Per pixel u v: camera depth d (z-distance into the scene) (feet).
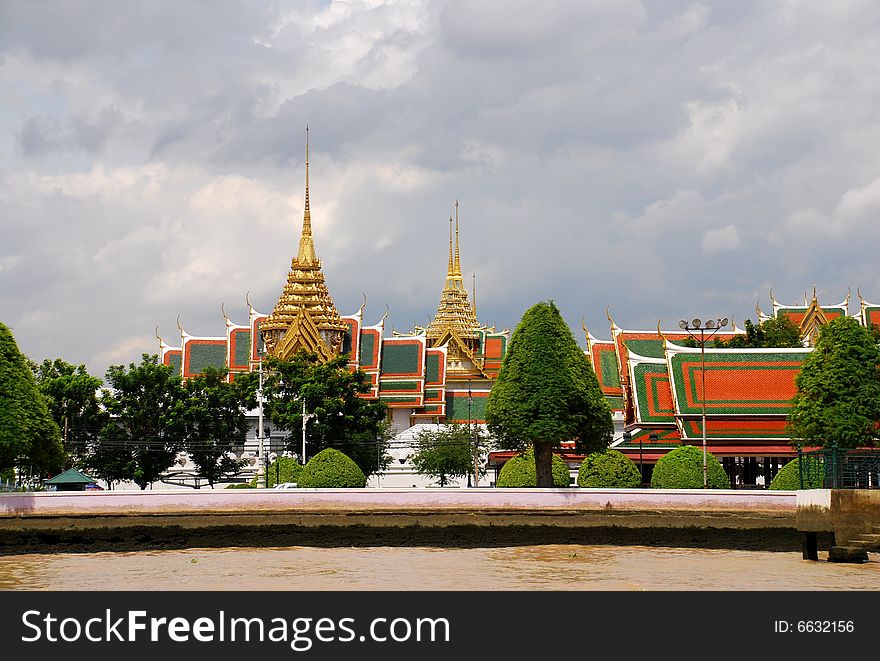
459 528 227.61
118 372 339.77
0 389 244.83
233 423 349.61
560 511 228.84
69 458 316.81
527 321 253.85
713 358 336.49
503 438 266.98
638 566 191.62
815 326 467.11
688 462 264.93
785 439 322.34
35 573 187.83
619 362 382.42
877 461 193.57
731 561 198.29
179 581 176.14
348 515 228.63
